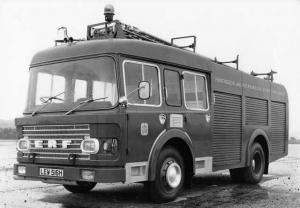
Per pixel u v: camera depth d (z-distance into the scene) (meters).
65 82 7.20
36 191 8.62
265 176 11.80
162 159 7.32
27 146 7.27
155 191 7.20
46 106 7.27
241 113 9.87
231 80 9.54
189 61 8.19
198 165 8.20
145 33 8.11
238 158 9.66
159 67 7.46
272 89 11.48
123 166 6.54
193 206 7.09
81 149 6.59
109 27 7.61
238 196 8.18
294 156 20.06
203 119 8.41
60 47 7.51
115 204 7.24
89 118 6.51
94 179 6.37
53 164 6.93
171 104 7.62
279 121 11.82
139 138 6.81
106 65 6.83
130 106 6.77
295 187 9.55
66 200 7.60
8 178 10.55
